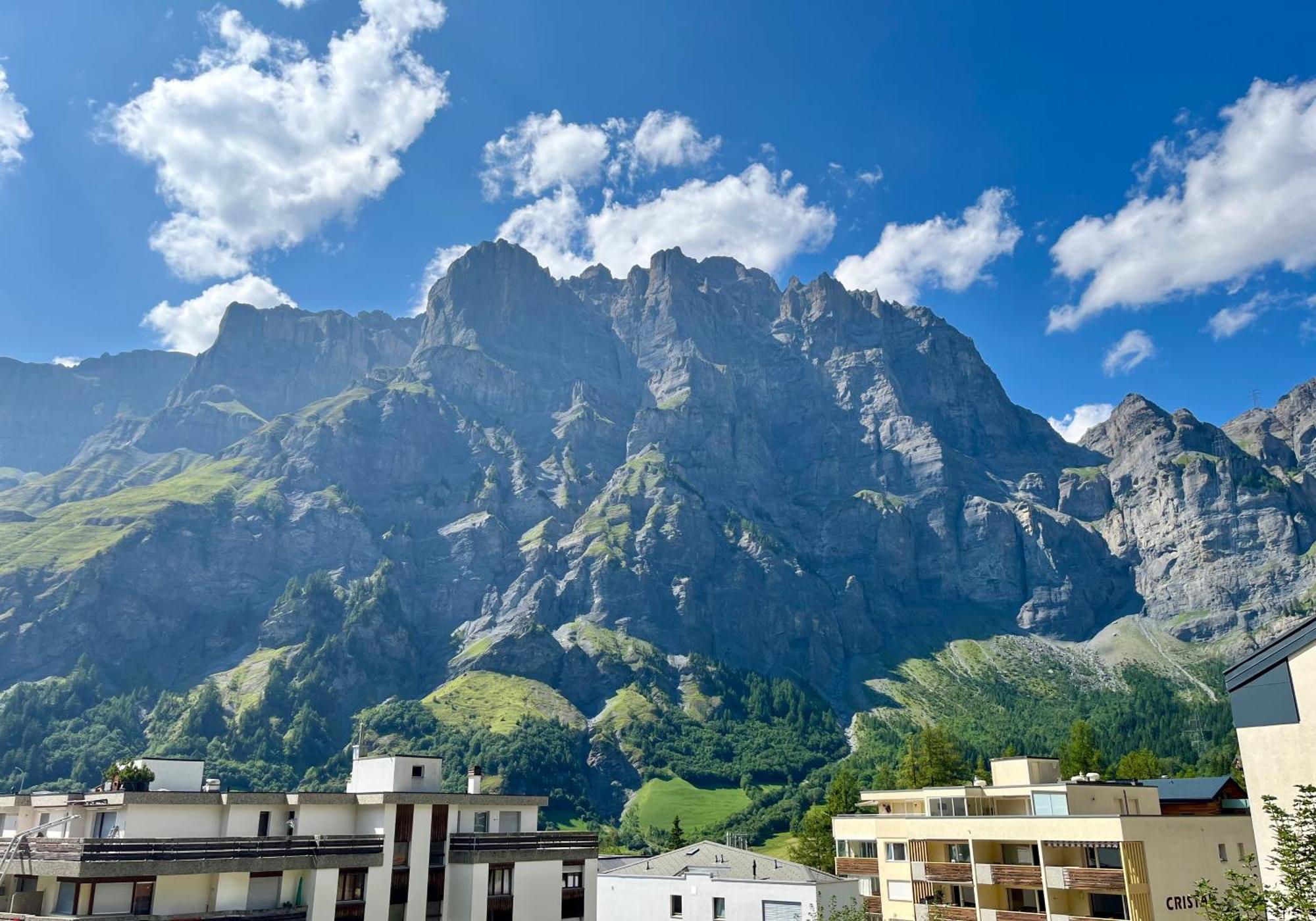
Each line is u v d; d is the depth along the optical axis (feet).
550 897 301.84
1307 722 162.40
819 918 294.05
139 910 232.73
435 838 286.05
